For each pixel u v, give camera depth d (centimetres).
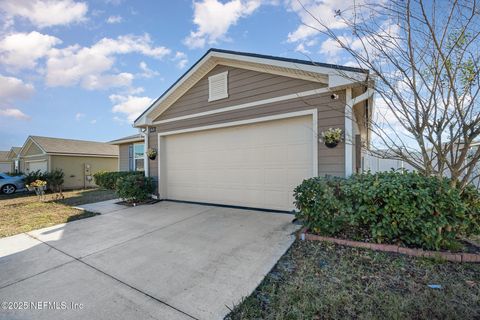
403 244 317
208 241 384
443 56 300
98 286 258
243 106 592
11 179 1317
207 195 673
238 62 591
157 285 256
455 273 255
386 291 223
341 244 342
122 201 789
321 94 485
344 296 215
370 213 332
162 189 768
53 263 321
